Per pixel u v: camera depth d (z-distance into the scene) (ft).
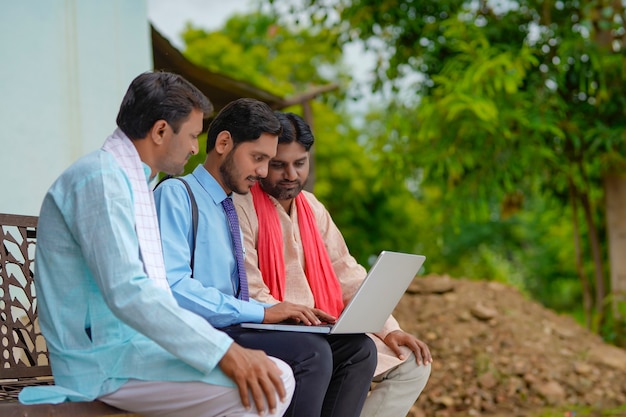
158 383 9.77
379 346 13.53
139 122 10.34
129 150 10.37
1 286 11.84
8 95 19.66
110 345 9.88
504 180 35.35
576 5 35.19
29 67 20.08
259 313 11.57
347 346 12.20
